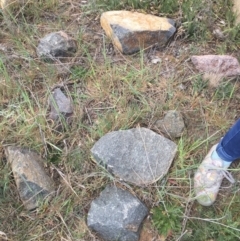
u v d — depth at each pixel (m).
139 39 1.39
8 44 1.44
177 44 1.43
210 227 1.15
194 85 1.34
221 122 1.28
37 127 1.26
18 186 1.17
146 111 1.29
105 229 1.13
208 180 1.18
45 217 1.17
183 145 1.23
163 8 1.48
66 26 1.48
